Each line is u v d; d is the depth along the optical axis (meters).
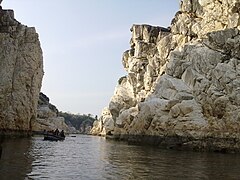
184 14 56.50
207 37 42.62
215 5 46.62
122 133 62.44
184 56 45.25
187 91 40.88
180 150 36.38
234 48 38.84
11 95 52.06
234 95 35.03
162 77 47.25
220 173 18.53
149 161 24.23
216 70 37.81
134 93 70.19
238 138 33.72
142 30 75.44
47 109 93.69
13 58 51.75
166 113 41.53
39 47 59.69
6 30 53.34
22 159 21.45
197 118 37.41
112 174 17.30
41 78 63.34
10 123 50.53
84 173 17.31
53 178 15.06
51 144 41.03
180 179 16.14
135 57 73.56
